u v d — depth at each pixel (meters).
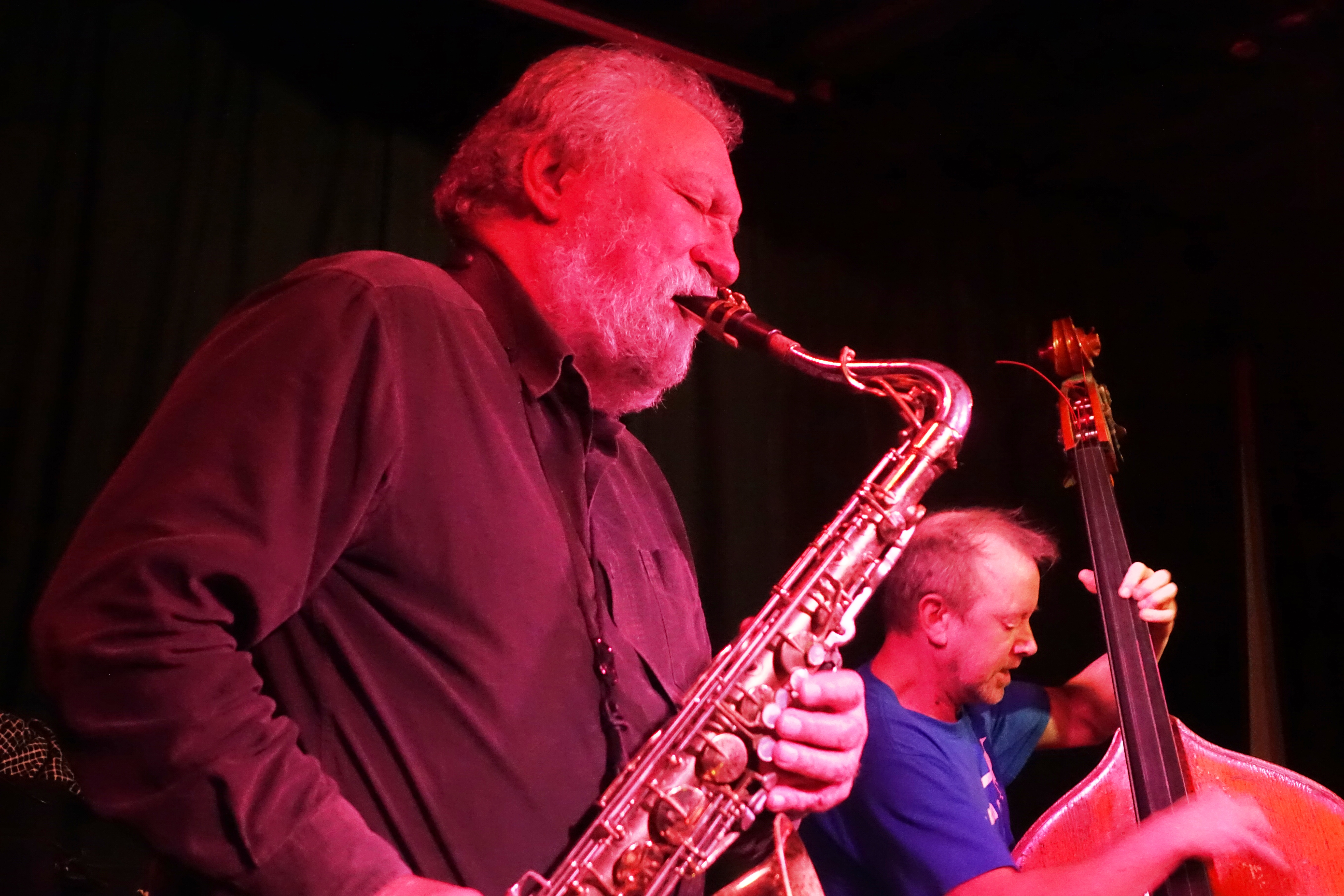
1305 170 3.80
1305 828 1.93
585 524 1.28
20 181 2.38
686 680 1.38
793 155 3.60
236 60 2.69
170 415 1.00
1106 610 2.20
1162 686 2.07
